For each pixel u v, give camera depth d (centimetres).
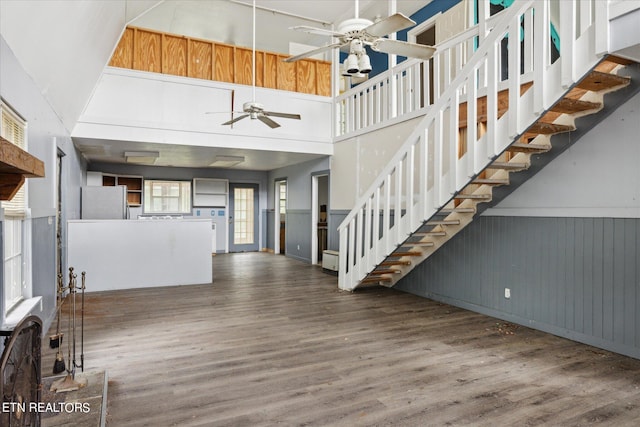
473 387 278
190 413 242
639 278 330
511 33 332
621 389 276
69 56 374
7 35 242
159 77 653
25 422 148
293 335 389
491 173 450
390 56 641
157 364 318
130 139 627
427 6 743
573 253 379
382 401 258
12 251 306
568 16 287
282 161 930
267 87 760
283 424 230
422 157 432
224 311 479
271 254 1095
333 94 802
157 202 1051
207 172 1105
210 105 691
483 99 470
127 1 502
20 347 143
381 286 638
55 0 266
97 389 263
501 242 450
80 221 586
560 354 342
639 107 328
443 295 528
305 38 951
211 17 834
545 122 369
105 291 593
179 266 643
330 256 757
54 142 429
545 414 243
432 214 421
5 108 255
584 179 369
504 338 384
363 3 757
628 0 252
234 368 310
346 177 760
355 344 364
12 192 169
